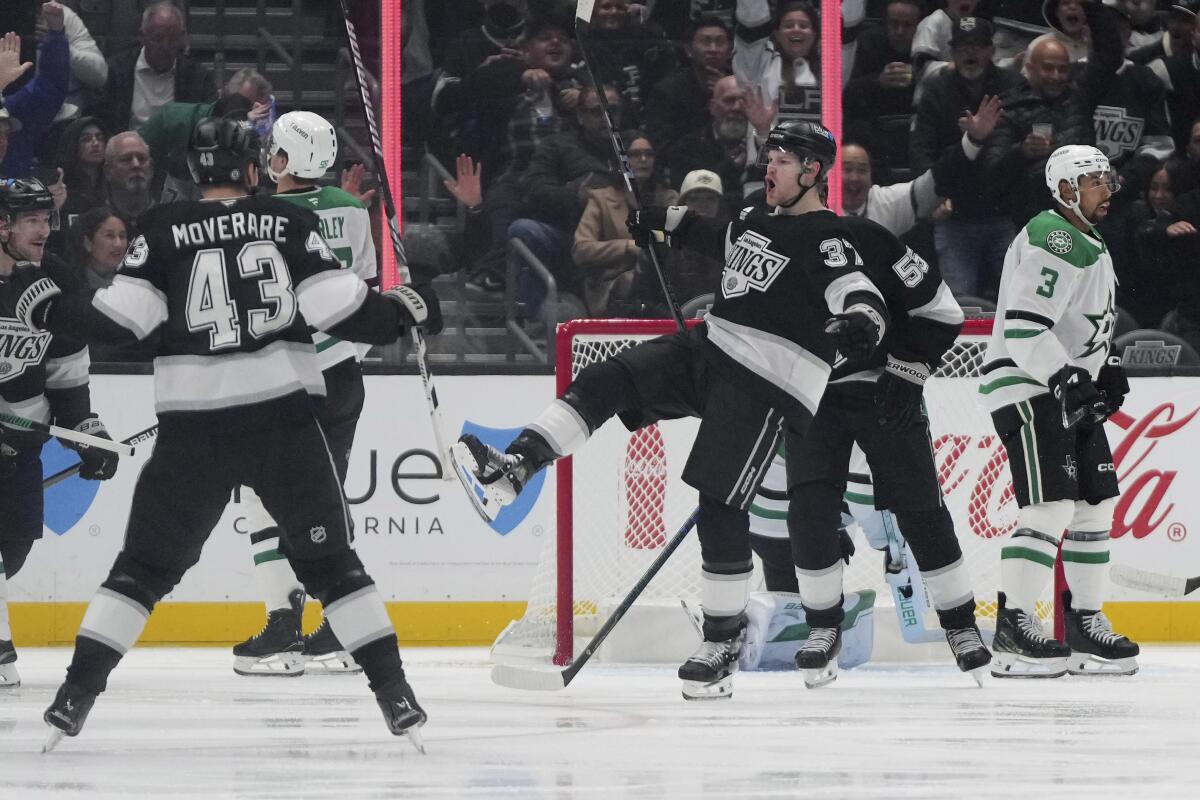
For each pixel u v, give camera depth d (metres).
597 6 21.05
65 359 12.50
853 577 15.06
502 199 20.53
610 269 20.20
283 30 20.77
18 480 12.50
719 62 21.12
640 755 7.90
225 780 6.97
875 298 9.76
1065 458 12.73
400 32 19.98
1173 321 20.44
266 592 12.95
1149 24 21.25
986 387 13.13
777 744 8.39
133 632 8.01
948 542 11.70
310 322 7.90
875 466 11.60
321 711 10.14
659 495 15.16
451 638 16.48
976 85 20.95
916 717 9.80
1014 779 7.09
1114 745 8.40
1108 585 17.06
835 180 20.03
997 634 12.87
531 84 20.91
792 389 10.05
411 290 8.18
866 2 21.08
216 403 7.82
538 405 16.69
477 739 8.63
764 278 10.14
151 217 8.06
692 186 20.62
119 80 19.92
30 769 7.37
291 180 12.79
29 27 19.61
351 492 16.44
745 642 13.24
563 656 13.88
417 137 20.78
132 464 16.31
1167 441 17.03
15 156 19.56
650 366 10.14
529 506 16.56
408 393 16.52
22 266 12.41
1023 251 12.68
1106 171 12.83
